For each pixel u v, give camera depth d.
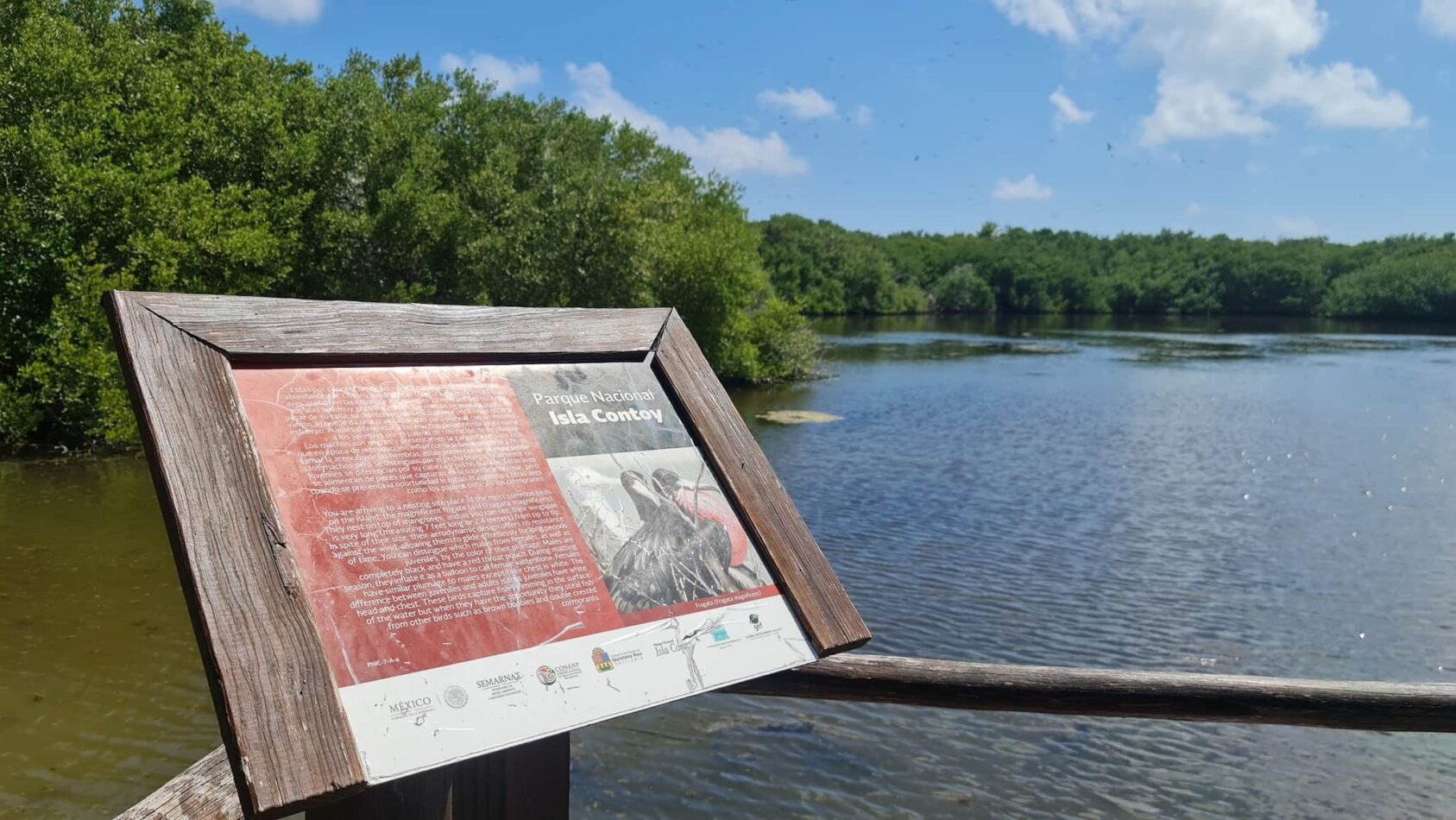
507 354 2.18
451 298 23.97
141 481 14.76
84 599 9.71
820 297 90.56
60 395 16.27
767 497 2.31
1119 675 2.78
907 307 99.44
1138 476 18.81
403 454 1.89
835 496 16.50
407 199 22.22
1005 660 9.31
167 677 8.02
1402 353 49.44
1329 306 96.06
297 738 1.47
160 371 1.68
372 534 1.76
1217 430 24.47
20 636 8.72
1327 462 20.39
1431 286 89.69
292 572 1.61
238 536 1.60
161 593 9.96
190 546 1.55
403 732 1.56
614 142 34.47
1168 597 11.35
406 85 28.02
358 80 24.92
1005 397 30.70
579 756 7.15
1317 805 6.83
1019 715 8.15
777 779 6.92
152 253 16.23
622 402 2.29
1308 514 15.72
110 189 16.12
